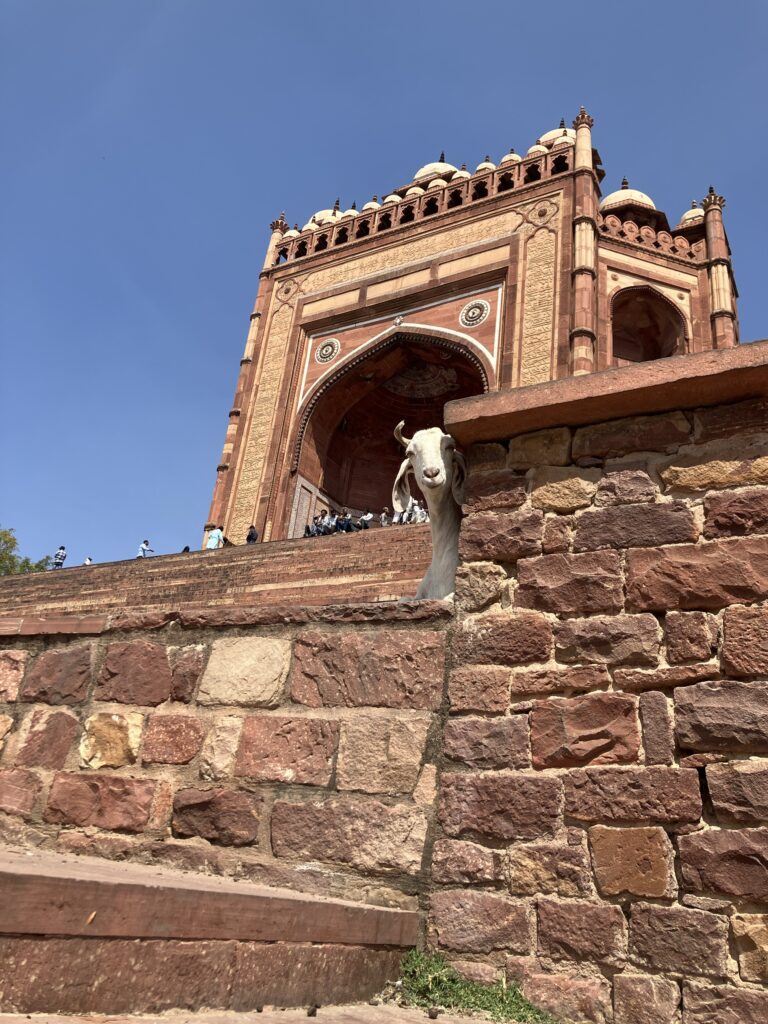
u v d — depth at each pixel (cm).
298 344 2516
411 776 274
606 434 308
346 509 2598
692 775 243
